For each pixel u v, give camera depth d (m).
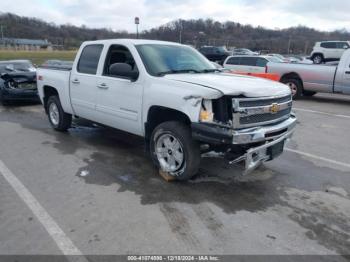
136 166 4.95
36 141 6.24
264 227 3.35
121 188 4.19
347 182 4.48
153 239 3.13
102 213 3.57
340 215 3.60
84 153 5.54
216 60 30.42
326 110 9.86
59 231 3.24
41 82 7.00
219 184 4.34
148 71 4.52
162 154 4.43
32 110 9.52
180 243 3.08
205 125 3.71
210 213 3.60
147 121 4.51
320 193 4.13
